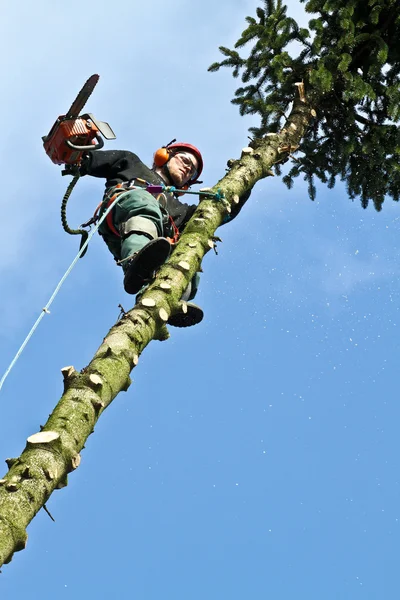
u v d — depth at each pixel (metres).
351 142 9.84
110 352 6.37
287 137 9.21
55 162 7.83
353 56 9.92
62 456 5.52
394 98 9.59
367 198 10.16
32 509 5.20
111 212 8.23
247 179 8.59
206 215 8.07
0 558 4.89
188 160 9.48
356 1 9.67
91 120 7.69
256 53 10.03
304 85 9.72
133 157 8.79
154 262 7.29
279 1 10.10
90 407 5.91
